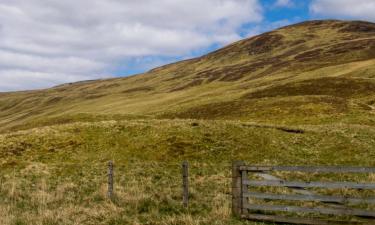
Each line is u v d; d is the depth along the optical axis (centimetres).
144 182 2773
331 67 15425
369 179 2711
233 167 1820
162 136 4603
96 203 2072
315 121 6881
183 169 2003
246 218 1778
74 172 3334
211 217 1781
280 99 8550
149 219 1770
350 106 7581
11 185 2700
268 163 3759
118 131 4891
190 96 14025
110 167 2214
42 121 9581
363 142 4394
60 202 2153
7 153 4353
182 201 2109
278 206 1755
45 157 4241
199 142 4394
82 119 8925
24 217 1814
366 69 13462
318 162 3766
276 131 4862
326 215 1783
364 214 1622
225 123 5097
